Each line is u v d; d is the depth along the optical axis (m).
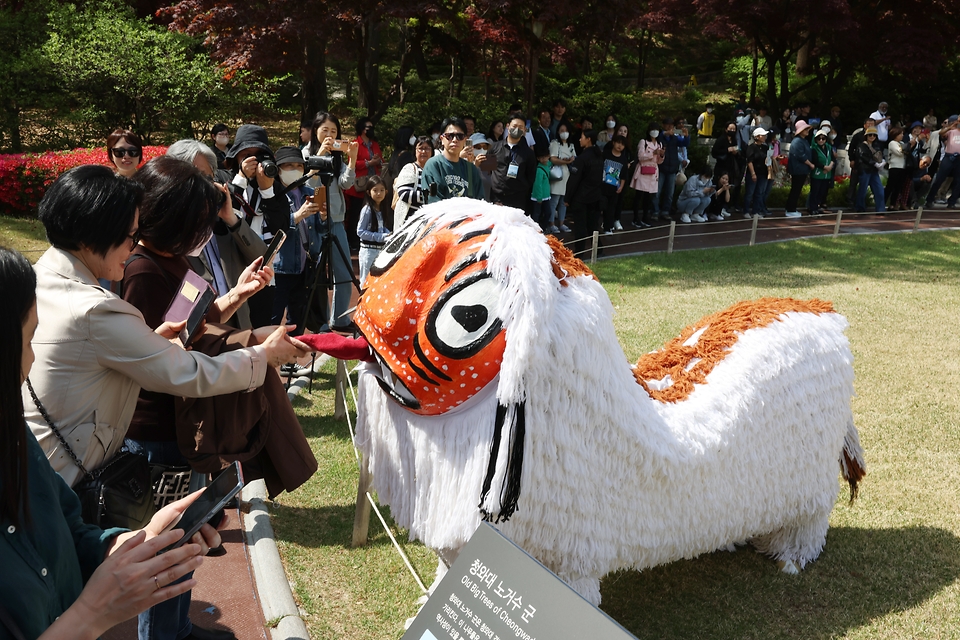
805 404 3.67
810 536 4.06
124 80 15.12
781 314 3.80
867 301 9.41
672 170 15.14
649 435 3.02
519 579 1.86
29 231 10.61
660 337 7.78
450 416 2.80
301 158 6.32
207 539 1.85
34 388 2.37
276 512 4.46
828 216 15.84
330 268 6.41
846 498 4.80
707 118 21.50
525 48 16.67
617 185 13.48
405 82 20.94
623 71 32.78
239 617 3.52
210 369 2.53
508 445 2.63
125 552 1.64
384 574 3.95
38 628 1.60
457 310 2.65
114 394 2.49
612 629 1.67
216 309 3.20
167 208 2.82
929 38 22.14
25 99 15.11
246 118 17.61
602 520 2.96
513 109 18.22
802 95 27.45
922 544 4.31
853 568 4.10
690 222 14.94
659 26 24.22
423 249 2.71
